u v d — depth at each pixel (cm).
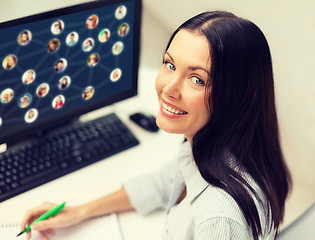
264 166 74
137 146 108
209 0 151
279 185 79
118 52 98
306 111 117
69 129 106
